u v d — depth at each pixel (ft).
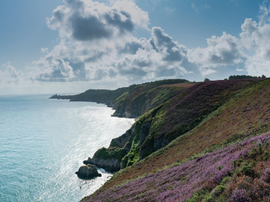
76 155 271.90
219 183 36.81
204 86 249.34
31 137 368.68
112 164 240.53
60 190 182.50
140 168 139.23
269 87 139.74
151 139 193.36
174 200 42.78
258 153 39.45
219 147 87.81
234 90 203.72
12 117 647.97
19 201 164.55
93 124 496.23
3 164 238.07
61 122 532.32
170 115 216.95
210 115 169.68
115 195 82.94
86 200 103.81
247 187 28.91
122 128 444.14
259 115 99.60
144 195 61.00
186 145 132.16
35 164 239.50
